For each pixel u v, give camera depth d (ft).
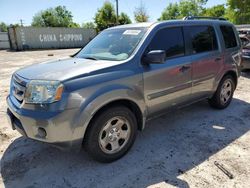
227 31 16.62
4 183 9.61
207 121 15.05
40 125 9.05
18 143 12.70
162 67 11.92
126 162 10.81
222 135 13.19
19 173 10.21
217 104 16.53
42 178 9.87
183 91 13.34
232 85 17.26
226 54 15.98
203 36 14.60
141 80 11.06
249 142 12.39
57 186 9.39
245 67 26.73
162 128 14.14
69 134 9.18
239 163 10.56
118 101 10.59
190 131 13.71
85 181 9.63
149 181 9.53
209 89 15.30
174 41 12.84
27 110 9.35
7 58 60.95
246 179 9.49
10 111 10.50
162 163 10.68
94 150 10.09
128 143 11.16
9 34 95.55
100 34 14.74
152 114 12.20
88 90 9.41
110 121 10.28
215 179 9.53
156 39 12.03
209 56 14.61
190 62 13.38
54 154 11.53
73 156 11.33
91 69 9.96
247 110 16.88
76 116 9.15
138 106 11.14
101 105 9.65
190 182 9.39
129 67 10.78
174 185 9.25
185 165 10.49
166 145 12.19
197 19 14.88
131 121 11.02
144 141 12.64
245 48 26.81
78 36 114.42
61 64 11.25
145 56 11.38
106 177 9.84
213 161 10.73
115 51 11.98
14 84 10.71
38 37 100.68
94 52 12.90
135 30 12.49
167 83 12.27
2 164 10.84
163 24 12.53
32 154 11.59
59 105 8.93
